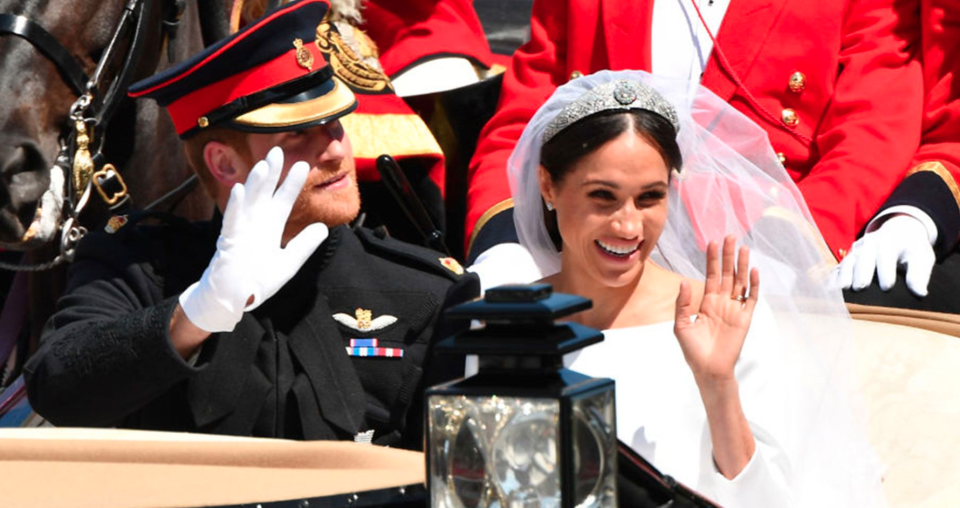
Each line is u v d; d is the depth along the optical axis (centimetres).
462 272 938
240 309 801
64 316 890
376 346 897
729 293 765
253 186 804
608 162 812
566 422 448
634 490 518
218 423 859
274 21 881
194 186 1195
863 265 1155
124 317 827
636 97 824
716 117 984
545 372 464
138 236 922
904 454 898
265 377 875
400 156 1278
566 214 840
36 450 624
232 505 538
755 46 1293
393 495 547
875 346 961
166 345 803
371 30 1491
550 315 464
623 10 1321
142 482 581
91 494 562
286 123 877
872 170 1235
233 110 884
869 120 1266
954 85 1295
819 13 1294
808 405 888
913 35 1323
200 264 917
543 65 1383
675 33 1309
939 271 1189
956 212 1216
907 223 1193
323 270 909
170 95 913
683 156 927
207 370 853
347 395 878
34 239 1023
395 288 912
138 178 1170
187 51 1203
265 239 802
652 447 823
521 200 933
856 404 894
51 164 1032
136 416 878
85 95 1048
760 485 756
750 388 820
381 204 1300
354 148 1267
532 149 897
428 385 895
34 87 1019
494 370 469
